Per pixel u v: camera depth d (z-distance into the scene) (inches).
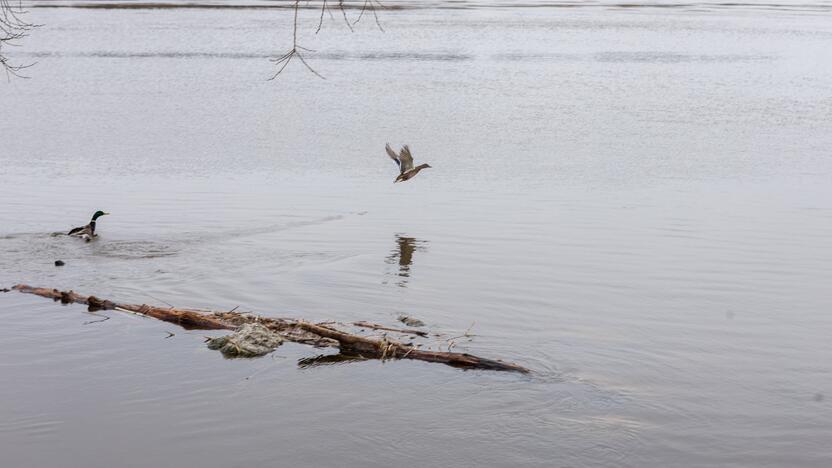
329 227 911.0
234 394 526.0
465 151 1300.4
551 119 1540.4
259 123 1503.4
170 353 583.2
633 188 1085.8
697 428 485.4
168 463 452.1
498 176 1151.0
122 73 2037.4
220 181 1121.4
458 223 926.4
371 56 2342.5
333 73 2046.0
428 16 3489.2
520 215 958.4
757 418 496.7
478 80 1950.1
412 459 457.4
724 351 587.2
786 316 654.5
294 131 1440.7
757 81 1953.7
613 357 575.8
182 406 510.6
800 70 2113.7
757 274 756.0
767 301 687.7
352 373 554.6
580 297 692.7
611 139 1381.6
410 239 866.1
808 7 4060.0
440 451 465.1
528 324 633.6
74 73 2030.0
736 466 449.4
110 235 874.1
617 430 482.6
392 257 802.2
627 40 2741.1
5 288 705.0
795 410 506.3
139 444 468.4
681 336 612.4
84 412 502.3
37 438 473.4
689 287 720.3
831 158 1250.0
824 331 625.0
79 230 857.5
